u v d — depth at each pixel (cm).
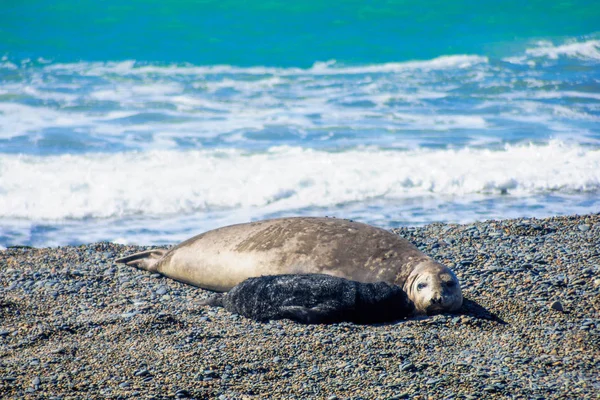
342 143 6019
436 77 8344
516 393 2206
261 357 2497
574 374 2341
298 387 2280
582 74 8519
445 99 7556
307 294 2873
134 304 3106
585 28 9931
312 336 2689
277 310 2875
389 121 6738
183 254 3441
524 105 7381
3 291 3219
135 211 4669
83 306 3066
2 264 3616
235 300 2981
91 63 8369
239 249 3309
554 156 5769
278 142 6025
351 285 2869
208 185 5012
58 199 4709
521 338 2659
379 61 8944
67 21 9200
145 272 3581
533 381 2289
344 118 6788
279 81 8100
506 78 8325
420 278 2944
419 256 3094
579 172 5425
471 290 3186
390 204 4875
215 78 8106
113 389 2241
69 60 8388
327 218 3434
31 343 2623
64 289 3259
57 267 3594
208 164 5409
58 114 6625
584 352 2520
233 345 2605
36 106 6812
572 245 3797
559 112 7150
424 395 2211
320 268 3125
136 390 2236
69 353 2525
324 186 5069
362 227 3281
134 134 6119
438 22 9894
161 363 2436
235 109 7012
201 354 2514
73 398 2175
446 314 2898
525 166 5519
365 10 9888
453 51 9281
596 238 3912
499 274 3362
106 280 3425
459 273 3403
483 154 5806
